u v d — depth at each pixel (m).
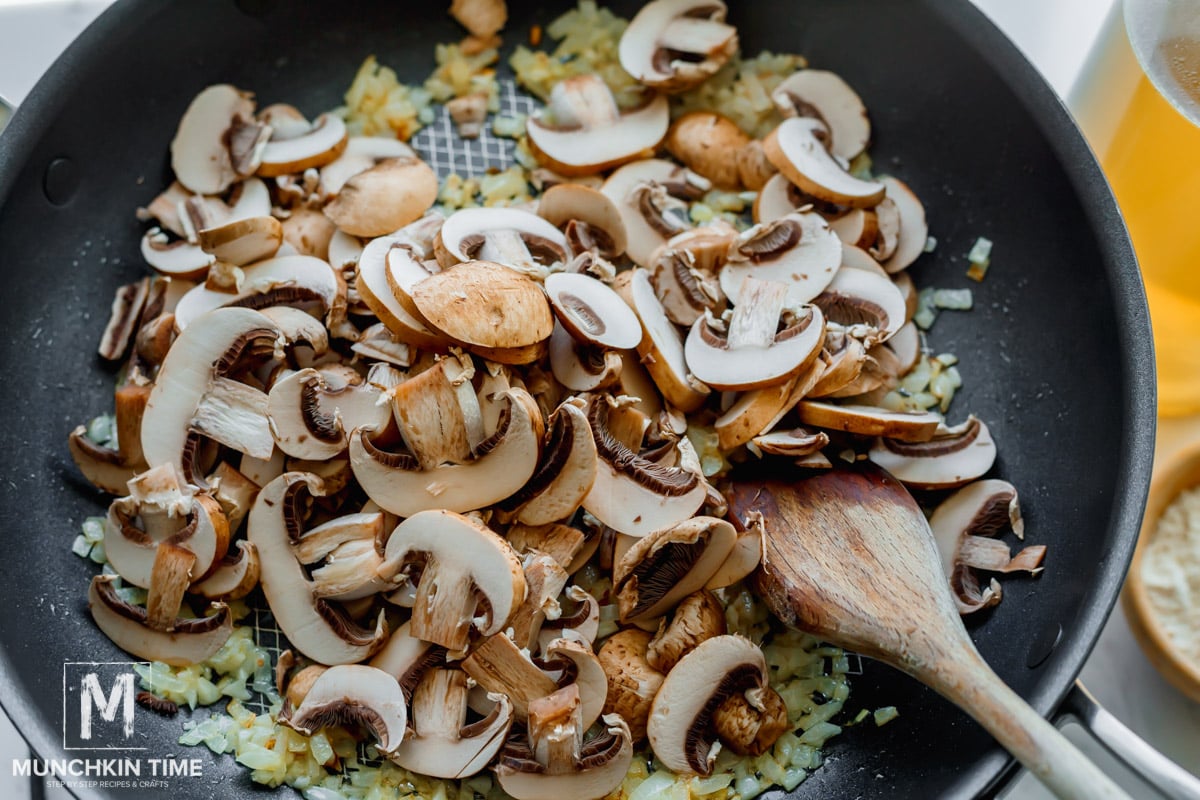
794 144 0.50
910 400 0.49
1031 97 0.48
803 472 0.47
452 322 0.43
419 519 0.44
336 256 0.49
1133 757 0.41
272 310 0.47
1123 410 0.44
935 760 0.44
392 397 0.44
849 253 0.50
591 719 0.44
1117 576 0.43
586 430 0.44
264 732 0.45
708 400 0.48
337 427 0.45
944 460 0.47
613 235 0.49
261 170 0.50
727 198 0.51
